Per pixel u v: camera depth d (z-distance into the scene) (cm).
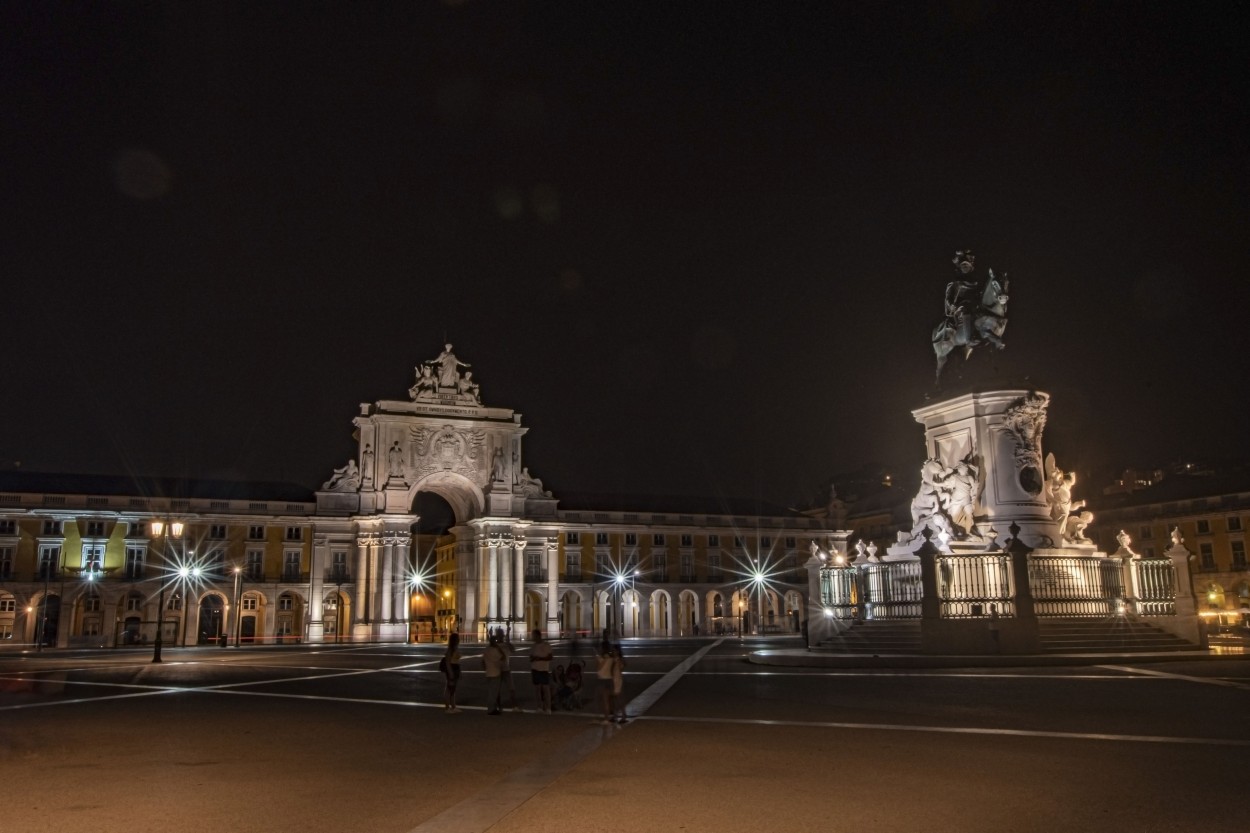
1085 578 1992
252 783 733
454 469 5706
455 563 6319
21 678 1964
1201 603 5038
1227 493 5047
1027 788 666
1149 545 5338
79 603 4947
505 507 5697
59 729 1070
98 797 686
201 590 5141
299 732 1030
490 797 672
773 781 708
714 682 1569
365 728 1061
